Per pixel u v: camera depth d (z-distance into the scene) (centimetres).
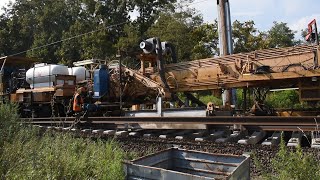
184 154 518
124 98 1202
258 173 666
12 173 497
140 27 4306
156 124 942
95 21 4309
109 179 490
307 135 773
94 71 1234
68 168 546
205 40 2831
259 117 777
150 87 1104
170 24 3142
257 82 925
